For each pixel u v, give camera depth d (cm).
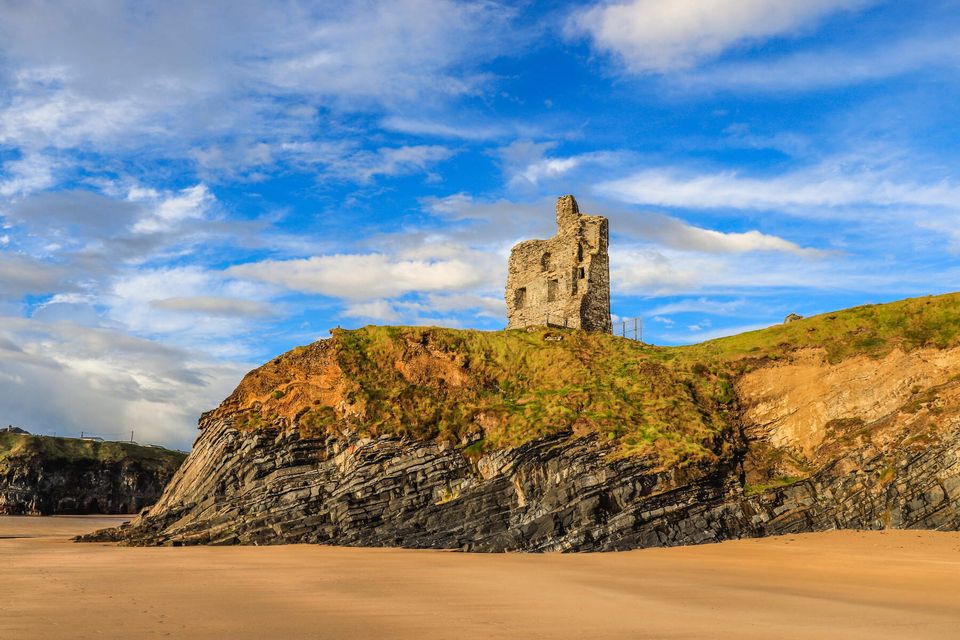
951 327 4462
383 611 2066
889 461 4028
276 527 4459
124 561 3497
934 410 4059
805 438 4472
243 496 4794
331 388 5153
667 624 1911
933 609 2194
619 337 5838
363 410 4812
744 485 4209
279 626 1794
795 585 2700
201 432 5375
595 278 6444
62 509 12281
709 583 2750
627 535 3853
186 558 3650
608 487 3991
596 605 2223
